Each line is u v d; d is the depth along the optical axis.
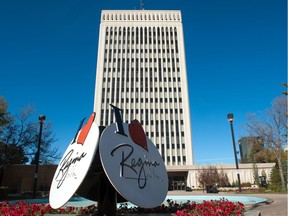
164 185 9.10
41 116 26.06
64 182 8.09
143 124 74.06
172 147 71.12
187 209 9.16
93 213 9.53
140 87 78.31
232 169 49.16
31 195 27.94
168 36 84.88
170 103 76.25
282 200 16.97
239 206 9.27
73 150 8.73
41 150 31.94
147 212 9.75
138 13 87.25
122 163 7.89
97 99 76.31
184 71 80.12
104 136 7.87
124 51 82.81
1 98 30.11
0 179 35.22
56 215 9.16
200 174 47.62
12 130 30.80
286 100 33.00
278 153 32.06
